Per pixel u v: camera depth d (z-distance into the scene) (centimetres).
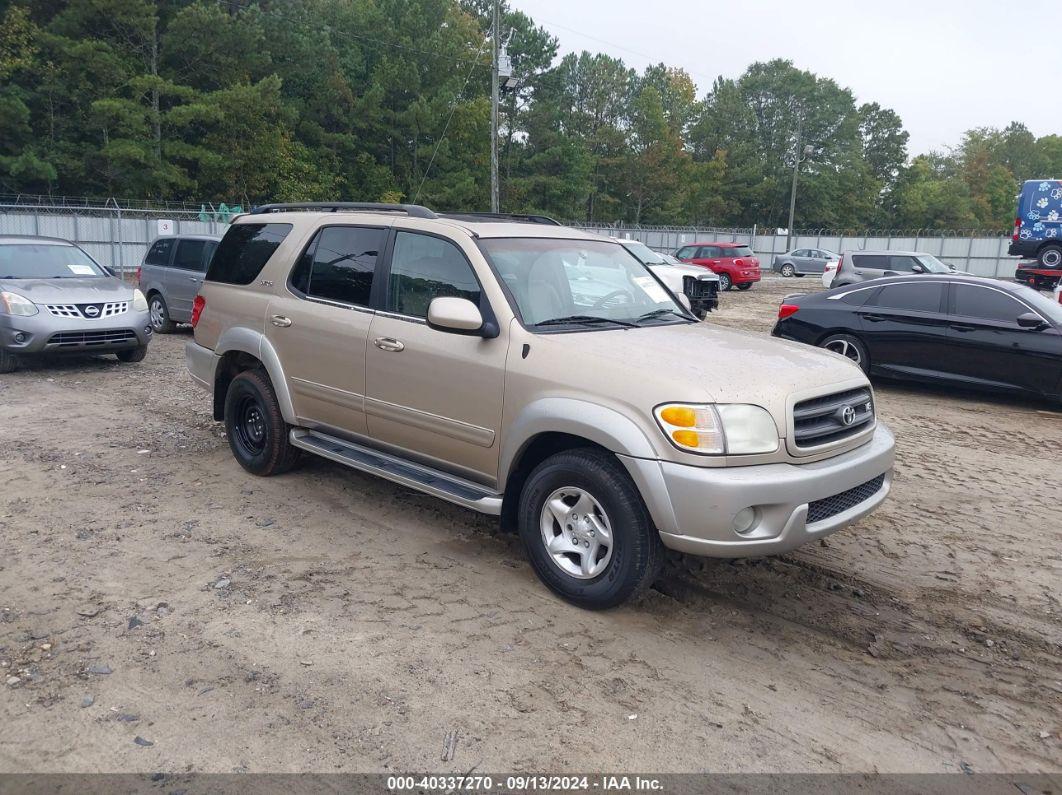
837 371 429
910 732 327
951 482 675
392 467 500
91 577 442
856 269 2139
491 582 448
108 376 1034
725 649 386
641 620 410
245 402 621
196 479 613
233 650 370
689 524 366
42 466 638
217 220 3694
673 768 298
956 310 999
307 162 4722
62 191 3956
